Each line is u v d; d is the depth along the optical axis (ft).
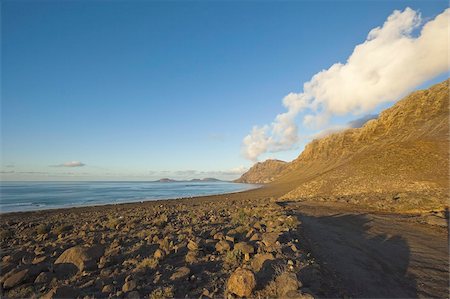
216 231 44.98
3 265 28.86
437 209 69.05
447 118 193.67
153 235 42.50
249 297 19.69
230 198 193.06
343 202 98.12
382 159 152.46
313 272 24.66
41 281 23.99
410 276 27.30
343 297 21.16
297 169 571.69
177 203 159.94
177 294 20.59
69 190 408.87
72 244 39.32
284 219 53.21
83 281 23.89
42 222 81.76
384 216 65.72
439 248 37.55
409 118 276.82
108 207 144.66
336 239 42.60
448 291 23.81
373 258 33.01
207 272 25.23
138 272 25.14
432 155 131.95
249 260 28.27
